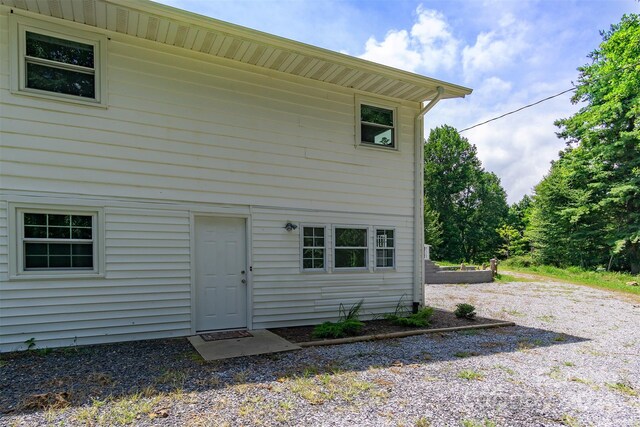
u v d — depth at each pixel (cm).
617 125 1844
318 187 704
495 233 3438
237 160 626
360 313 738
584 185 2108
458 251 3359
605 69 1789
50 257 499
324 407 324
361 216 750
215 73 611
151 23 513
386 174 784
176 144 578
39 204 487
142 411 305
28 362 430
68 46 514
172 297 568
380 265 774
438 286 1409
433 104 771
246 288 632
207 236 607
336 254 724
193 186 589
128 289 538
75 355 461
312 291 691
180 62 583
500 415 320
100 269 520
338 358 478
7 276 469
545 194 2398
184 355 473
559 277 1758
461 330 669
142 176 552
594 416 324
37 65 496
